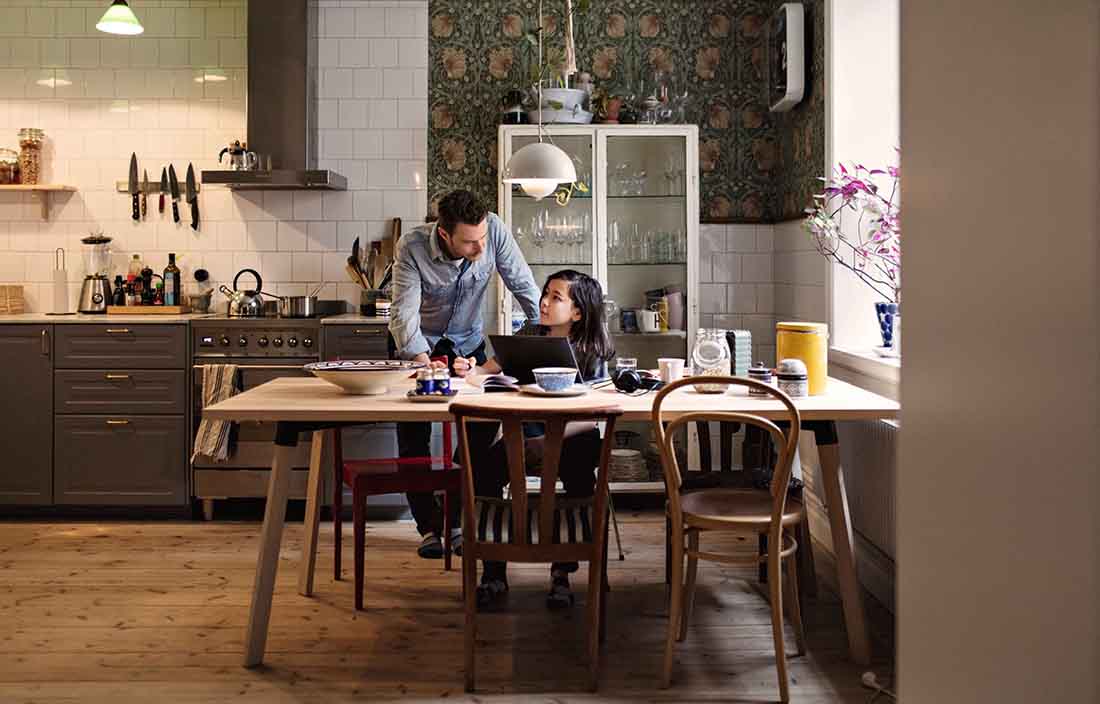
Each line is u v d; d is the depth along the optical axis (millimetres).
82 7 5969
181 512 5449
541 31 5605
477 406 3059
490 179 5969
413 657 3408
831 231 4480
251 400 3402
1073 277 845
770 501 3367
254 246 6012
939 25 1058
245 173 5531
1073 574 848
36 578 4320
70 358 5359
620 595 4070
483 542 3131
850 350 4574
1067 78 851
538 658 3404
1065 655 860
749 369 3818
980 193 980
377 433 5410
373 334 5359
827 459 3365
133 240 6016
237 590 4152
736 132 5938
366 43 5938
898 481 1185
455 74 5945
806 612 3867
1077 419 841
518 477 3082
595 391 3725
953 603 1046
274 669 3303
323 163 5965
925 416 1104
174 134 5996
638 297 5617
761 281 5953
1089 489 827
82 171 5996
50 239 6008
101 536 5062
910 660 1154
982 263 979
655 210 5586
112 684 3170
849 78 4691
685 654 3434
